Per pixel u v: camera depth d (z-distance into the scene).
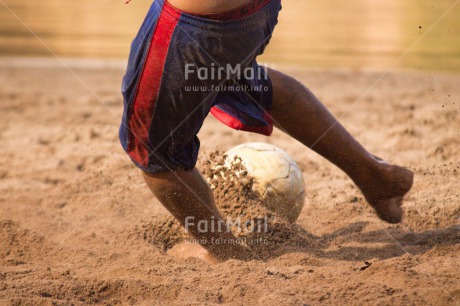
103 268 9.71
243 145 11.16
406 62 26.53
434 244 10.21
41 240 10.98
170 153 9.05
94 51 29.77
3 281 8.95
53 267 9.85
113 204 12.83
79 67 26.73
